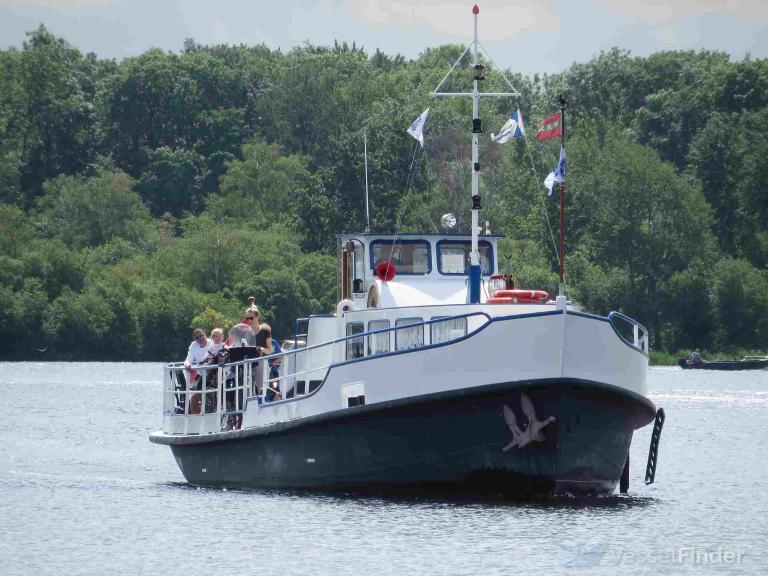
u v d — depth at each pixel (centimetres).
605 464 9738
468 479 9481
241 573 7619
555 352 9125
